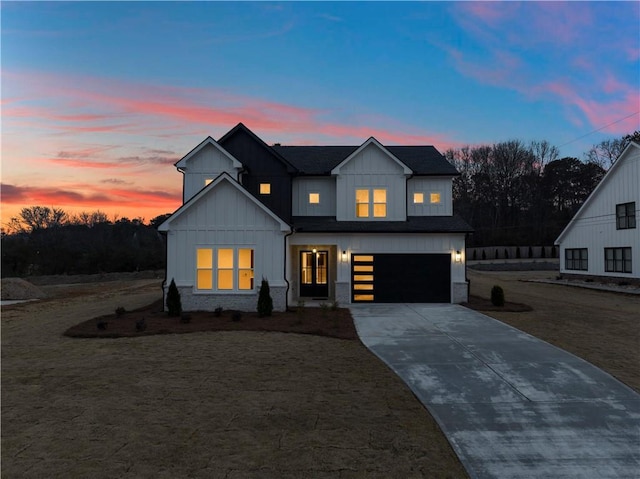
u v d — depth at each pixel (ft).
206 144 55.93
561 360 28.12
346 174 58.95
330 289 59.36
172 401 20.79
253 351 30.60
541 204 218.79
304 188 61.52
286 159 62.59
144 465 14.55
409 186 61.21
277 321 41.73
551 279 94.73
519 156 230.68
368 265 55.83
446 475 14.06
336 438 16.71
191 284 48.03
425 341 33.78
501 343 32.94
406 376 25.02
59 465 14.60
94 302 64.75
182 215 48.52
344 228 54.95
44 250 136.98
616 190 76.07
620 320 42.39
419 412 19.60
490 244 196.85
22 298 71.56
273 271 48.16
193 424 18.02
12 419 18.71
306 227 55.57
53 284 115.96
